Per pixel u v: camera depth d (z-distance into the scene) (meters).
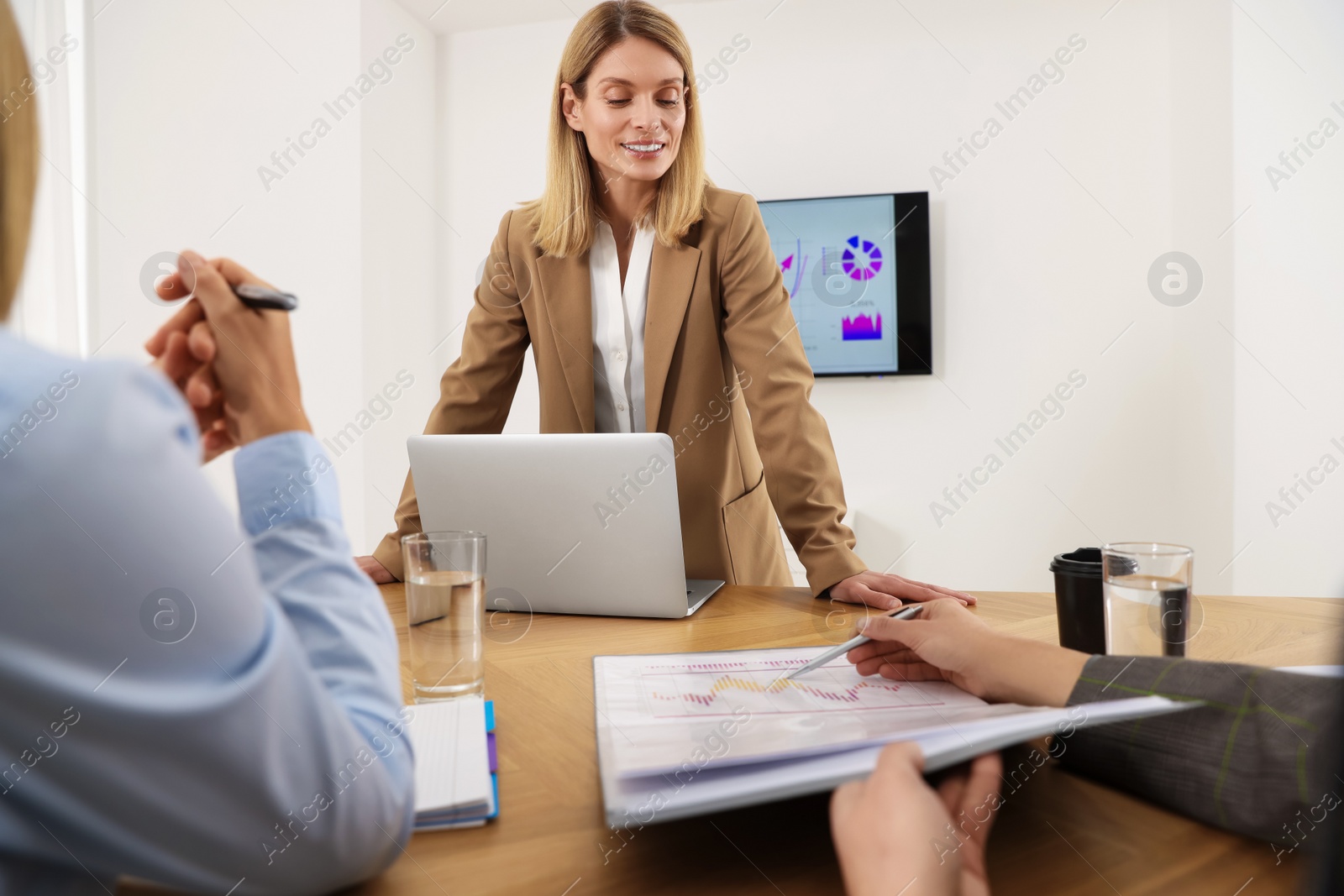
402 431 3.21
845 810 0.42
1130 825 0.51
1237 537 2.55
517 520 1.08
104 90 2.82
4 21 0.38
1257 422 2.50
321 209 2.95
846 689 0.72
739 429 1.55
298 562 0.47
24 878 0.35
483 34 3.41
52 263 2.62
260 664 0.35
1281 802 0.46
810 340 3.12
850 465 3.13
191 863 0.36
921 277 3.04
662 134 1.41
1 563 0.30
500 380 1.58
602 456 1.02
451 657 0.76
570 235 1.51
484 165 3.42
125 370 0.34
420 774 0.57
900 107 3.08
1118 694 0.57
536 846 0.50
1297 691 0.49
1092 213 2.96
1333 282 2.33
